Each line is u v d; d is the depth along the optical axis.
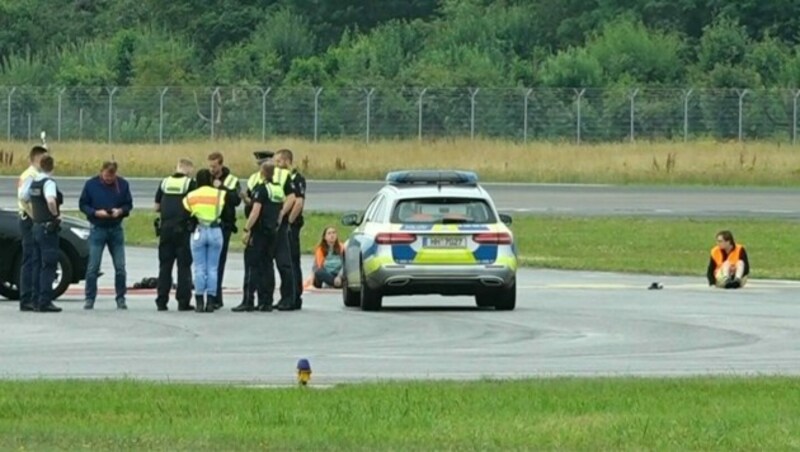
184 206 83.12
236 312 83.19
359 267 84.81
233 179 84.06
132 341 68.25
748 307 86.81
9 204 167.25
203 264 83.12
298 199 84.00
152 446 38.22
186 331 72.81
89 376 55.09
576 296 94.44
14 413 44.00
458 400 46.44
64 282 88.00
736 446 38.69
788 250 131.00
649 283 105.12
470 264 82.75
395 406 45.16
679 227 149.12
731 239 101.38
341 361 60.41
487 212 83.75
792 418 42.94
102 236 84.56
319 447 38.12
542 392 48.28
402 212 83.38
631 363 59.91
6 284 90.06
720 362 60.38
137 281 104.25
